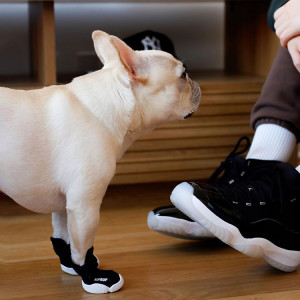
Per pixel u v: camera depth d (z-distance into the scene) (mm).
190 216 1133
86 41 2111
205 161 1678
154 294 1044
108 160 1001
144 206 1627
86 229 1008
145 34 1746
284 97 1292
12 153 972
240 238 1111
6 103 981
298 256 1144
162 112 1069
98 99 1018
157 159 1636
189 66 2227
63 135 983
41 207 1036
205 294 1048
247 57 2006
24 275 1131
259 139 1291
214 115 1663
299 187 1140
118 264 1185
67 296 1037
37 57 1766
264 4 1842
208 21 2227
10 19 2049
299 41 1142
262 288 1076
